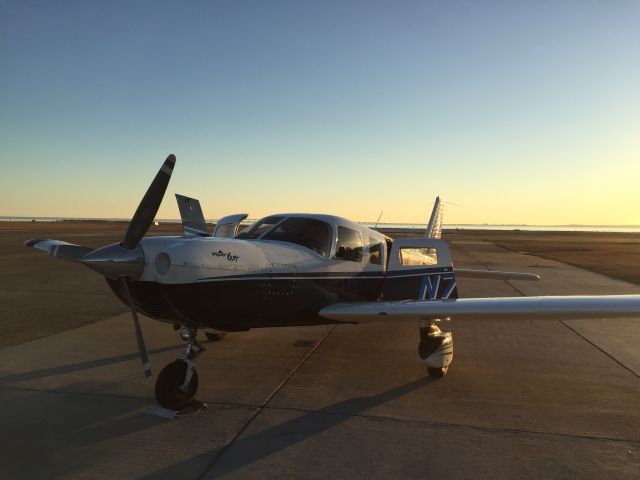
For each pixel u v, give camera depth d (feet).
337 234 17.11
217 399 13.75
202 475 9.39
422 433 11.46
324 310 15.57
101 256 11.41
